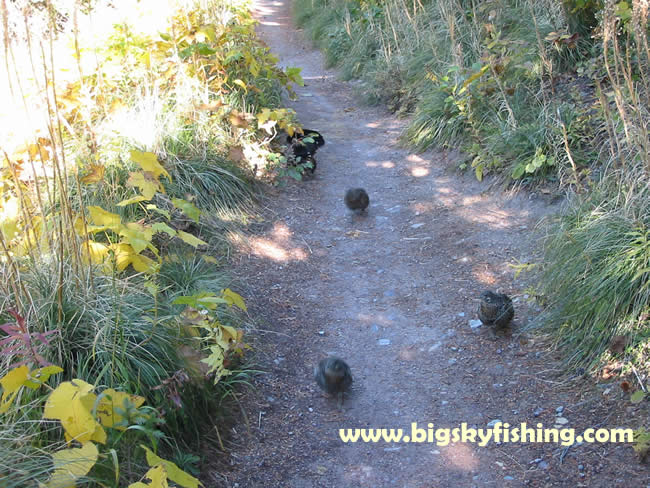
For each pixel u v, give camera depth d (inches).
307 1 696.4
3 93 220.5
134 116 259.6
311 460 146.9
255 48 355.3
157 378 143.3
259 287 212.4
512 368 171.8
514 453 144.1
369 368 179.2
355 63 469.7
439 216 258.7
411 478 140.9
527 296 197.9
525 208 246.5
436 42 382.3
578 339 169.9
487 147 278.2
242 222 248.4
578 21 310.3
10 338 119.0
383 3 476.4
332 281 222.2
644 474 129.0
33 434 118.6
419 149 319.6
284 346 186.5
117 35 303.7
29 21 155.2
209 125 275.9
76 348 142.9
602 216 188.1
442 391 167.9
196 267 203.5
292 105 417.7
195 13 310.3
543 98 283.7
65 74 268.2
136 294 167.3
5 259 152.8
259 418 158.4
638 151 186.4
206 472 139.4
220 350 152.9
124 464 125.2
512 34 332.8
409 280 220.1
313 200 280.4
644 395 145.6
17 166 176.9
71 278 154.9
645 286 159.6
